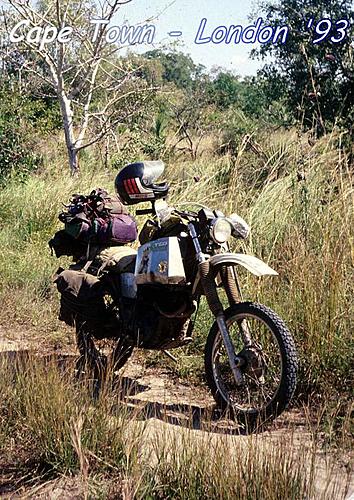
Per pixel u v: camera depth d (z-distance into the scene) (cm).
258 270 473
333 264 557
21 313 721
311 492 370
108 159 1644
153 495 381
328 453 430
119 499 385
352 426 454
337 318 545
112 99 1736
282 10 1484
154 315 523
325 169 742
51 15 1727
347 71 1268
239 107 2034
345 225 600
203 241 509
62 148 1675
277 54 1495
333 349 531
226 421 479
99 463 412
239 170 894
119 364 557
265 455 381
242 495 364
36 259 869
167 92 1916
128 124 1814
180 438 435
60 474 409
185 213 523
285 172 816
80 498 390
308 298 547
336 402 495
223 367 554
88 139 1788
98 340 615
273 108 1588
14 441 439
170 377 580
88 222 559
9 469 420
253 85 1753
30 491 398
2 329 690
